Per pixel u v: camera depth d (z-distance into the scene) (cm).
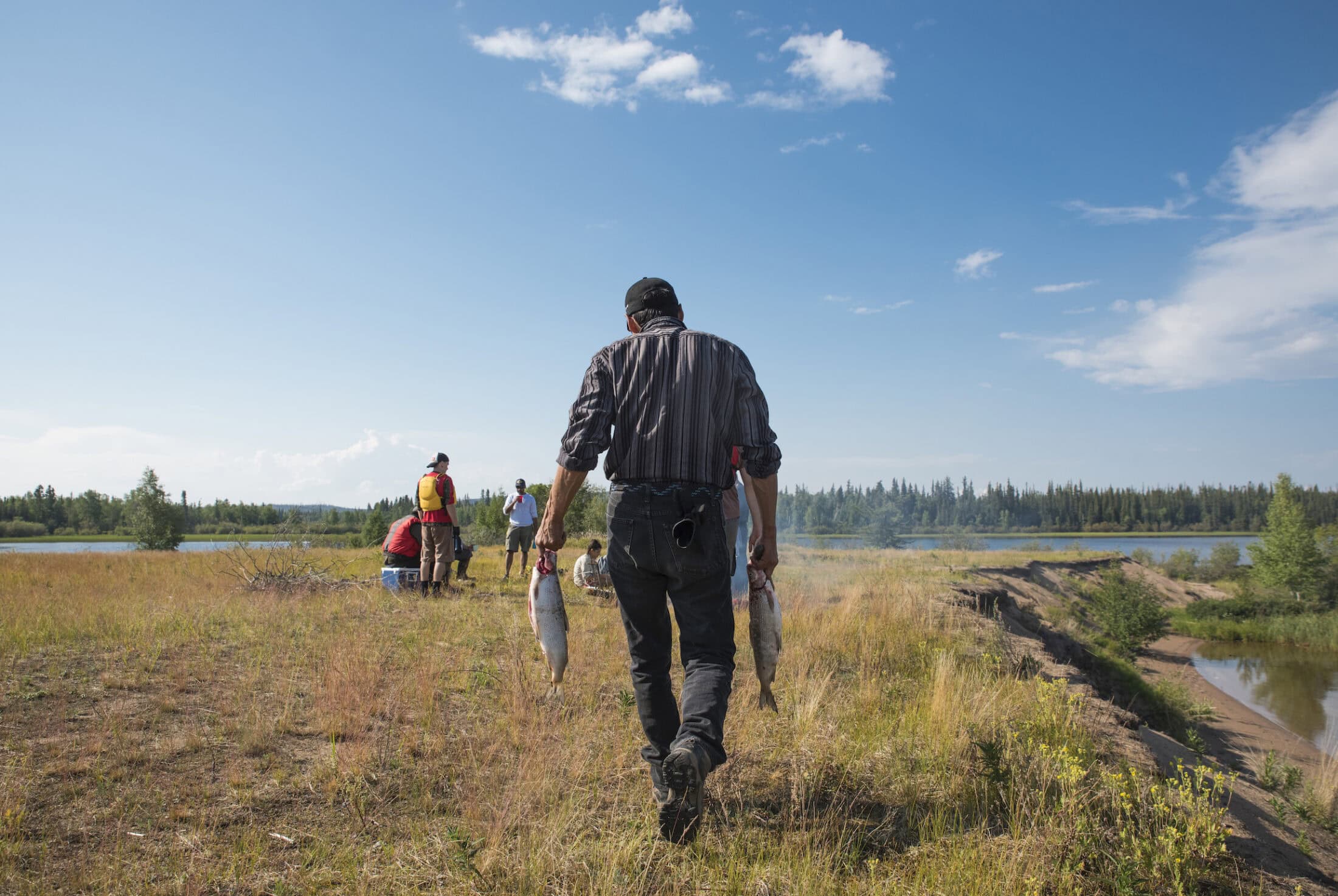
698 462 267
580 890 260
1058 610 2203
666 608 288
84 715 407
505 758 372
